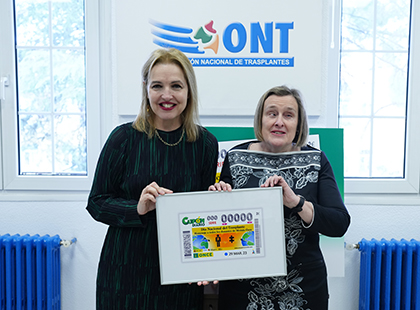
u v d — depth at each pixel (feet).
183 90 3.63
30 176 6.19
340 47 6.10
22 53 6.17
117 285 3.71
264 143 4.08
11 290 5.55
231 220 3.58
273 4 5.70
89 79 6.05
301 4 5.70
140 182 3.72
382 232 6.00
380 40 6.10
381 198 5.96
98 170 3.76
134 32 5.78
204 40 5.75
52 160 6.31
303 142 4.00
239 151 4.01
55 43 6.19
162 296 3.75
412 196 6.09
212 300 4.45
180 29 5.75
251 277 3.57
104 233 6.06
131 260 3.71
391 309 5.64
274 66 5.77
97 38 6.00
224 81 5.80
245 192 3.59
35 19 6.15
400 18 6.07
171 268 3.58
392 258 5.60
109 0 5.88
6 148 6.15
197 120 3.91
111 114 6.06
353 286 6.05
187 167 3.82
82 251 6.08
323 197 3.83
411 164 6.06
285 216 3.77
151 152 3.78
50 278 5.56
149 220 3.75
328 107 6.00
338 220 3.66
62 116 6.26
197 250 3.59
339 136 5.48
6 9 6.02
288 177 3.88
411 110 6.05
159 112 3.64
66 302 6.14
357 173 6.25
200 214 3.58
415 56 5.99
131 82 5.85
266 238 3.58
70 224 6.06
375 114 6.20
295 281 3.71
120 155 3.76
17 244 5.44
